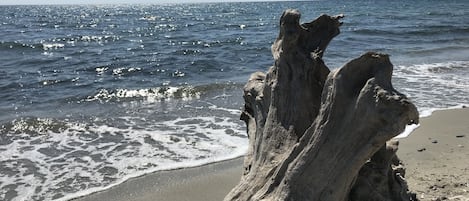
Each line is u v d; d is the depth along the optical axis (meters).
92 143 9.38
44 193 6.97
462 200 5.99
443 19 50.53
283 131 4.31
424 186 6.60
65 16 83.56
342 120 3.48
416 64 19.36
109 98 13.90
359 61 3.44
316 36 4.69
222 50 26.38
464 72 17.19
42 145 9.32
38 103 13.45
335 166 3.51
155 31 43.06
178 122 10.89
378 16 60.75
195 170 7.79
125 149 8.91
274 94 4.50
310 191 3.61
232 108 12.28
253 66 20.25
